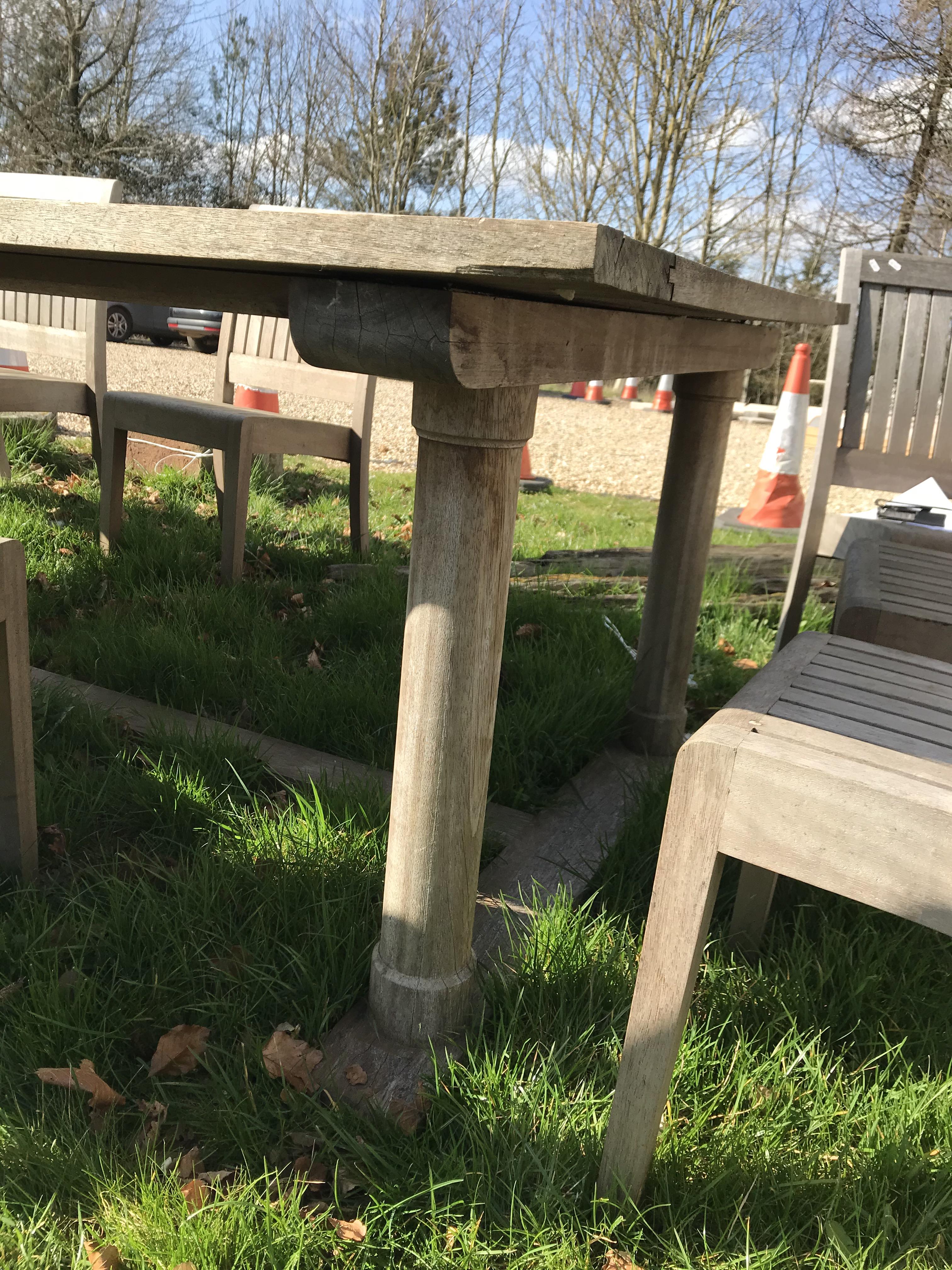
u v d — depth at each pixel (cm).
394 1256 116
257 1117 128
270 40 2723
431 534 124
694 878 105
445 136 2525
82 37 2347
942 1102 134
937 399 263
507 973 157
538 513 564
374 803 196
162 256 102
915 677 141
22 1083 132
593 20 1870
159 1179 119
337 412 934
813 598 385
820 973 155
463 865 139
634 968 159
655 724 246
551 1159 123
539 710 245
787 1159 126
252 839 184
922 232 1378
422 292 96
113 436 328
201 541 362
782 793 99
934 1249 115
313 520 438
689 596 238
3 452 400
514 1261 114
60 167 2381
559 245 81
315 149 2709
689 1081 136
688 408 224
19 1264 108
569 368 123
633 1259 115
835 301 244
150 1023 145
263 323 377
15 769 164
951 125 1317
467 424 117
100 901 167
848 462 272
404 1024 144
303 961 153
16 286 156
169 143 2520
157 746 219
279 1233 112
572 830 209
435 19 2369
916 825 93
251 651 274
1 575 151
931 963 166
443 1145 129
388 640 289
